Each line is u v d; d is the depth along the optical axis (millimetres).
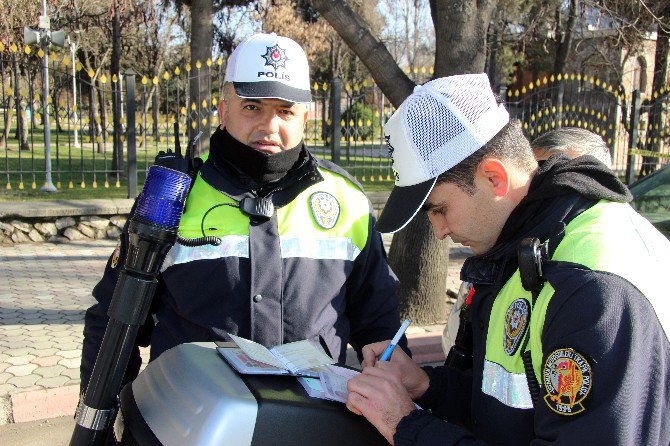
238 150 1975
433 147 1395
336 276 2020
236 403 1261
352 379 1411
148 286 1381
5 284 6203
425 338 4910
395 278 2232
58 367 4273
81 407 1400
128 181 8812
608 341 1077
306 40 20859
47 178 10453
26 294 5902
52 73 10672
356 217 2125
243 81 1911
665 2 11383
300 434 1289
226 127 2020
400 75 4629
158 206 1359
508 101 10992
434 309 5328
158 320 2016
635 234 1263
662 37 12203
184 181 1393
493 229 1413
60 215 8023
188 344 1536
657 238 1316
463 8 4574
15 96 10492
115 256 1952
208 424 1241
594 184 1317
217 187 1974
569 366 1104
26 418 3766
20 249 7641
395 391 1378
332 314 2016
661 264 1238
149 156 15812
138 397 1437
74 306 5605
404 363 1687
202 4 8711
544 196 1337
